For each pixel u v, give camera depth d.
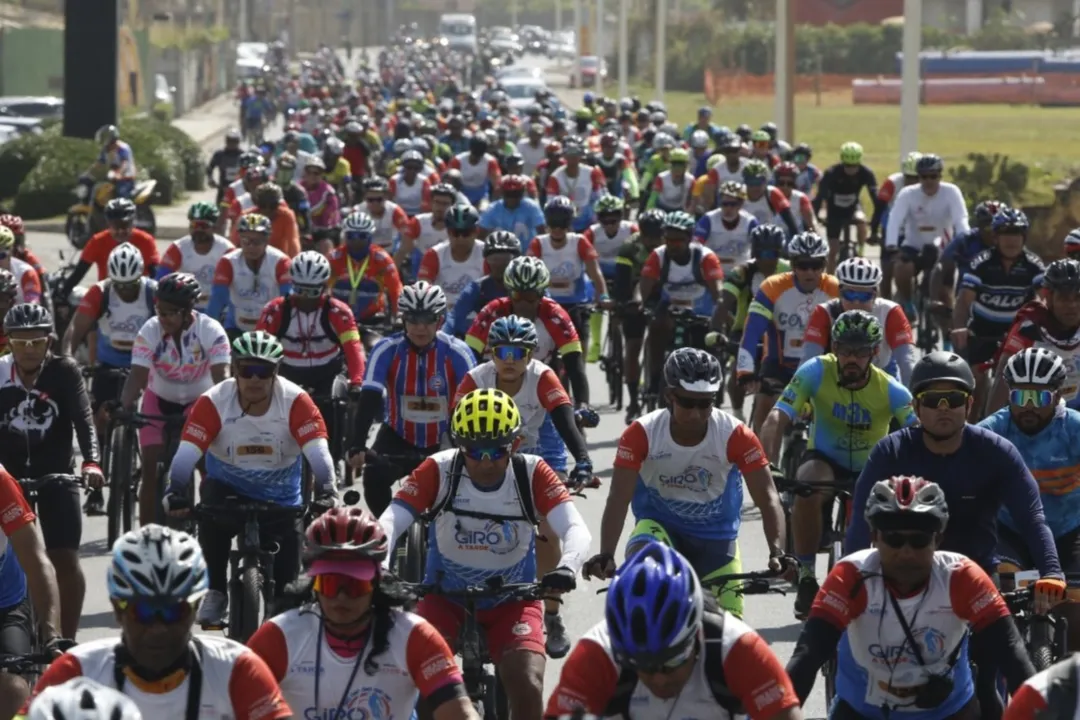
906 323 29.14
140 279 34.19
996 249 37.28
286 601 21.16
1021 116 156.38
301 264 31.67
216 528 23.02
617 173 80.62
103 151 83.69
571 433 24.81
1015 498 19.05
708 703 13.76
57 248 86.69
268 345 22.95
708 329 40.53
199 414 23.39
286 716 13.67
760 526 34.22
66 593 23.00
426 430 27.31
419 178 65.81
